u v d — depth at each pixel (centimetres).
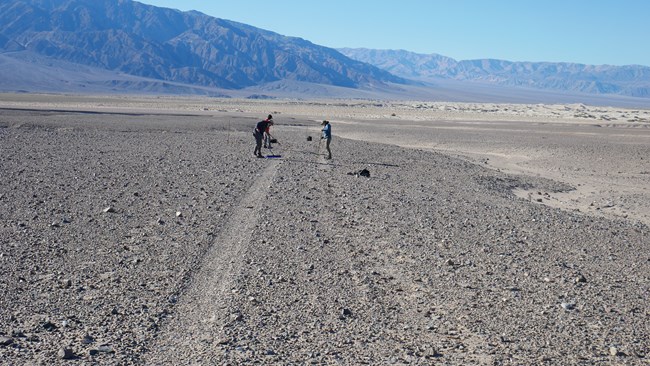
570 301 1174
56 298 1104
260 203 2014
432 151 4725
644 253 1609
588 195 2908
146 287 1177
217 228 1658
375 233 1667
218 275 1256
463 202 2280
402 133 6431
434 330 1012
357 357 901
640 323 1069
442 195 2425
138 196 2092
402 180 2792
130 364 855
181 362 866
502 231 1784
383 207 2050
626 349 954
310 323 1024
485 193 2598
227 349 910
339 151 4009
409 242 1581
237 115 8575
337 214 1897
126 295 1130
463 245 1580
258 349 916
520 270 1377
